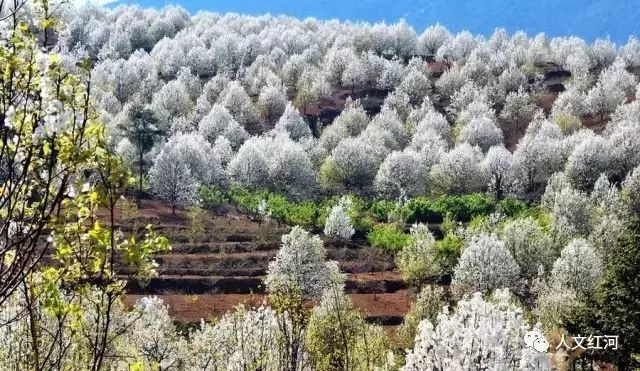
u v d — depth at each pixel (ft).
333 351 113.39
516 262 239.09
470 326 79.77
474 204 347.56
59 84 25.67
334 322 120.78
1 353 55.47
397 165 390.21
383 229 310.45
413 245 255.91
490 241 217.77
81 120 26.16
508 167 397.39
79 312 28.09
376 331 142.82
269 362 90.27
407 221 341.82
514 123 546.26
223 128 479.41
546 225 285.23
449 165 396.16
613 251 128.06
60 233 26.86
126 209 285.23
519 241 242.37
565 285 190.29
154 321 109.81
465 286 213.05
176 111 522.06
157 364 39.42
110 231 27.50
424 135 471.62
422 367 80.28
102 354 28.35
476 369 75.92
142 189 342.23
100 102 474.08
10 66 25.14
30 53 25.63
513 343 77.56
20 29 25.66
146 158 382.01
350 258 283.59
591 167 383.45
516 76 602.44
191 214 297.53
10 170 25.40
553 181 353.92
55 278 27.50
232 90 545.03
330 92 600.80
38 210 26.03
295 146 404.77
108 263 28.14
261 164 394.32
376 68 639.76
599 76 609.83
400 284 255.91
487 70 625.00
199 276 243.81
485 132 479.82
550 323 155.02
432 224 336.49
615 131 430.61
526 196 389.80
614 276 120.47
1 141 25.32
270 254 266.98
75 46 625.41
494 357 75.97
